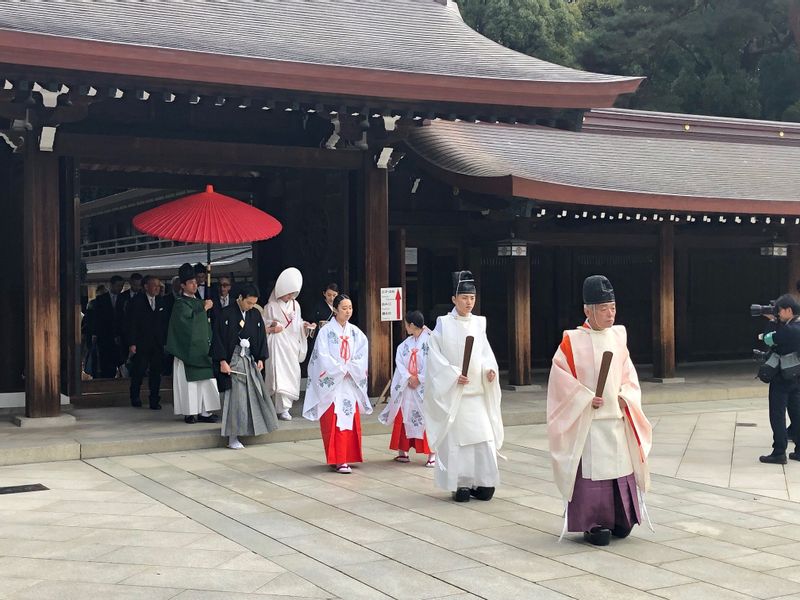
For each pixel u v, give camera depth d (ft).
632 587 18.03
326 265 44.11
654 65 113.70
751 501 25.76
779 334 30.96
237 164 40.06
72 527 22.34
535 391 47.78
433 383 25.21
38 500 25.27
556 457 21.04
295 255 47.32
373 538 21.49
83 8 37.11
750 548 20.88
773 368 31.24
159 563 19.39
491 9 104.22
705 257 65.05
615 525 21.43
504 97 38.86
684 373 57.57
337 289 40.42
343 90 36.09
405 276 51.31
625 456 21.17
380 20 47.24
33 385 35.45
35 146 35.09
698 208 48.44
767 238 58.90
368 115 39.32
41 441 32.12
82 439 32.68
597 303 20.95
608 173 52.90
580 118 41.78
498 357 57.31
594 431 20.90
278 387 36.76
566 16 108.88
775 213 50.08
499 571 18.99
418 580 18.38
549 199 44.62
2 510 24.11
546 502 25.30
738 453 33.35
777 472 29.91
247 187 50.16
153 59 32.45
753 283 66.95
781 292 65.41
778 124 66.59
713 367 61.77
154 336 40.52
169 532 21.89
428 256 54.60
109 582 18.10
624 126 61.00
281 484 27.55
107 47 31.58
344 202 42.34
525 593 17.63
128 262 69.05
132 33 34.53
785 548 20.89
